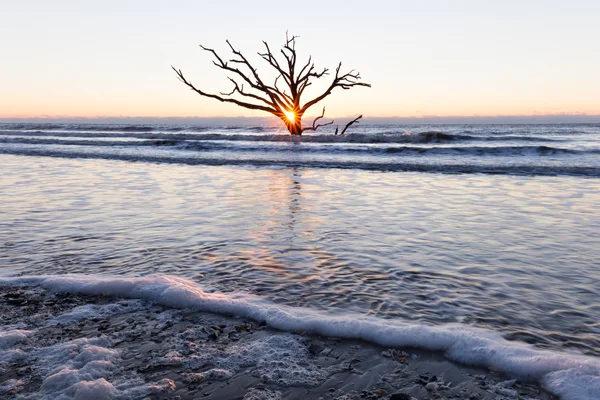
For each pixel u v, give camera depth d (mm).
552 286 3639
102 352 2551
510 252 4699
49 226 6020
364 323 2877
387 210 7164
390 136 24578
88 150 20062
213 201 8023
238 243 5141
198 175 11969
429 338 2686
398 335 2734
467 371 2398
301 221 6352
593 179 10672
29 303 3369
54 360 2500
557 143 25188
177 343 2725
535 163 13844
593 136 36656
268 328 2945
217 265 4309
